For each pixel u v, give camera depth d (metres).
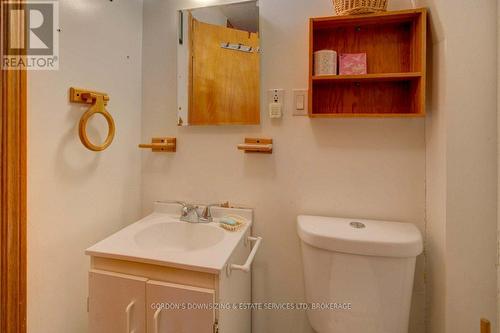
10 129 0.74
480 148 0.85
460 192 0.87
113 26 1.12
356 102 1.09
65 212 0.93
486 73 0.84
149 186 1.30
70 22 0.93
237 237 0.98
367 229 0.97
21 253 0.77
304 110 1.13
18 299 0.76
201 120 1.23
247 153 1.19
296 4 1.13
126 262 0.84
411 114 0.94
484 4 0.84
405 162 1.07
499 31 0.83
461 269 0.88
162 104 1.27
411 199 1.07
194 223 1.12
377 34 1.06
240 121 1.19
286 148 1.16
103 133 1.09
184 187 1.26
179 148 1.26
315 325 0.98
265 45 1.16
